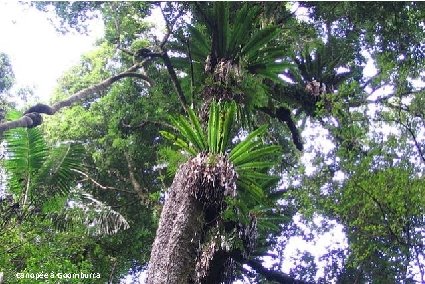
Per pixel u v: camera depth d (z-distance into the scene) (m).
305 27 11.51
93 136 12.45
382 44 11.20
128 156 11.95
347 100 9.70
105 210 8.84
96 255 10.72
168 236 6.52
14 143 7.55
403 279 9.02
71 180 8.05
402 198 7.62
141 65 11.90
